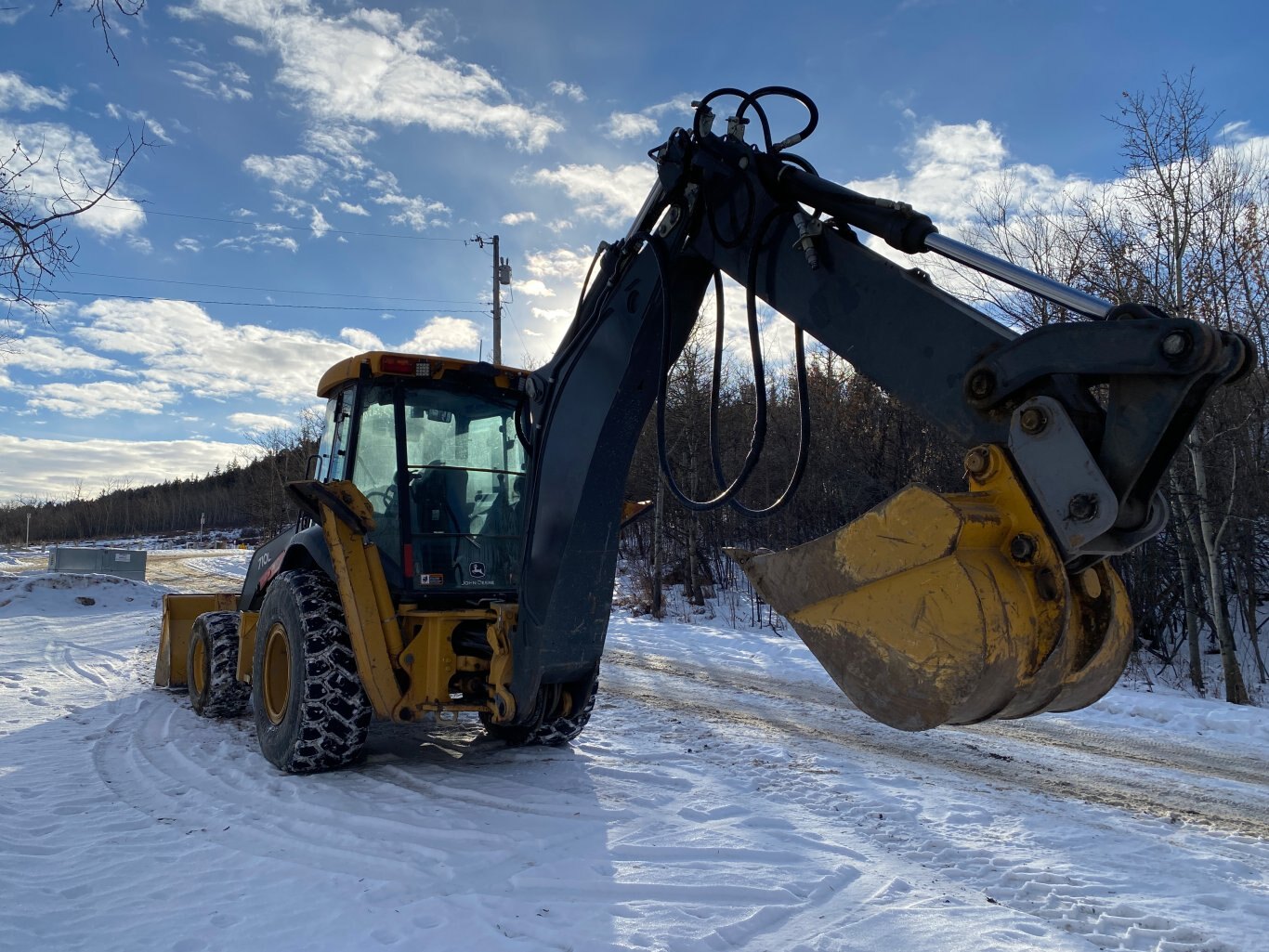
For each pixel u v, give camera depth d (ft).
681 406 63.10
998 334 7.49
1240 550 42.78
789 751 19.79
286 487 16.31
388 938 9.84
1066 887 11.96
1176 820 15.58
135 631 44.88
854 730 22.67
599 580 15.15
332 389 19.92
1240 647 45.62
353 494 16.71
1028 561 6.74
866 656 7.13
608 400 13.78
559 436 14.97
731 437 68.28
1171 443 6.48
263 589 22.15
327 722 16.62
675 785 16.52
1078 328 6.74
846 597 7.32
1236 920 10.96
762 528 67.26
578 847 12.86
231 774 17.10
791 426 66.33
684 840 13.29
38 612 52.01
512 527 18.63
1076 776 18.62
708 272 12.56
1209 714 25.49
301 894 11.09
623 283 13.46
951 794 16.61
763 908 10.78
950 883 12.00
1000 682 6.53
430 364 17.92
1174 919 10.93
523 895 11.10
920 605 6.81
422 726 21.88
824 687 30.14
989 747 21.26
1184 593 43.78
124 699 26.23
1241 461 38.37
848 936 10.18
